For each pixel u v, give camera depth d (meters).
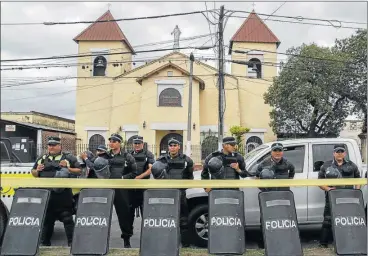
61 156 6.87
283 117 27.36
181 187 5.92
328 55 25.39
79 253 5.75
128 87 31.83
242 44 32.50
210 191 6.04
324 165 6.77
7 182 5.91
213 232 5.88
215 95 31.08
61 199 6.45
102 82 32.75
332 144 7.36
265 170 6.44
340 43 26.52
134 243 7.80
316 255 6.02
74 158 6.93
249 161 7.22
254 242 7.65
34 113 34.16
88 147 31.28
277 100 26.92
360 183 6.15
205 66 31.14
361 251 5.96
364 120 26.64
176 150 6.53
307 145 7.33
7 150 10.06
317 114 26.36
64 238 8.30
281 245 5.82
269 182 6.00
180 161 6.55
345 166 6.67
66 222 6.52
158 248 5.74
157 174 6.43
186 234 6.95
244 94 32.06
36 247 5.78
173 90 29.91
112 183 5.89
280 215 5.95
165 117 29.75
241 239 5.89
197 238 6.95
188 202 7.09
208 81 31.20
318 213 7.09
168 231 5.81
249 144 31.44
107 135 32.47
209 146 28.52
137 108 31.61
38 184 5.90
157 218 5.86
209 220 5.95
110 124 31.83
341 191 6.20
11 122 28.05
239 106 31.62
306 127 27.36
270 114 28.61
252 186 5.98
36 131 28.38
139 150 7.30
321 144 7.35
